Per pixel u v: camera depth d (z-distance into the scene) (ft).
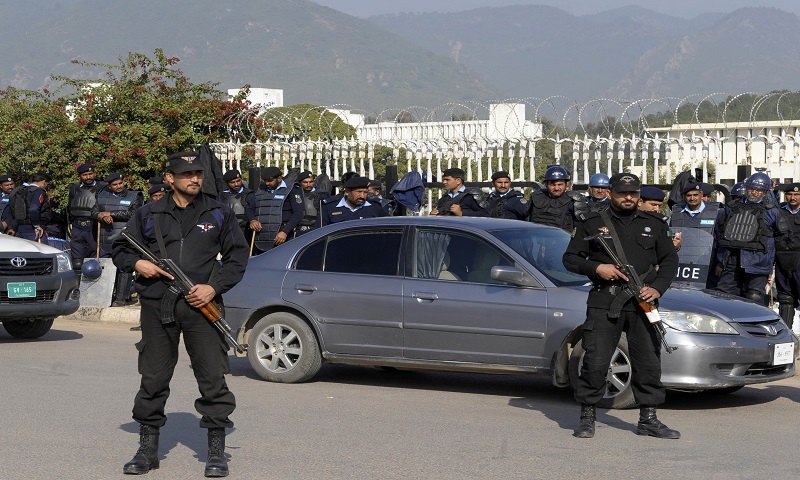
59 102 74.13
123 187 55.31
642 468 23.59
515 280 31.40
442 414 29.94
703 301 30.81
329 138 57.82
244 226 53.16
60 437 26.45
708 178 44.09
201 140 69.51
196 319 22.36
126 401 31.09
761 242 39.55
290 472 23.22
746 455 24.93
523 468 23.58
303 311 34.76
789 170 44.91
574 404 31.81
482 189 48.24
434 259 33.35
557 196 43.19
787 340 31.14
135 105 71.10
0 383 34.09
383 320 33.45
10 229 59.26
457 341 32.35
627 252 26.25
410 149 53.52
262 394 33.01
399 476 22.88
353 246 34.83
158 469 23.45
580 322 30.45
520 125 50.26
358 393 33.47
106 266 54.03
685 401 32.58
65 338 46.65
